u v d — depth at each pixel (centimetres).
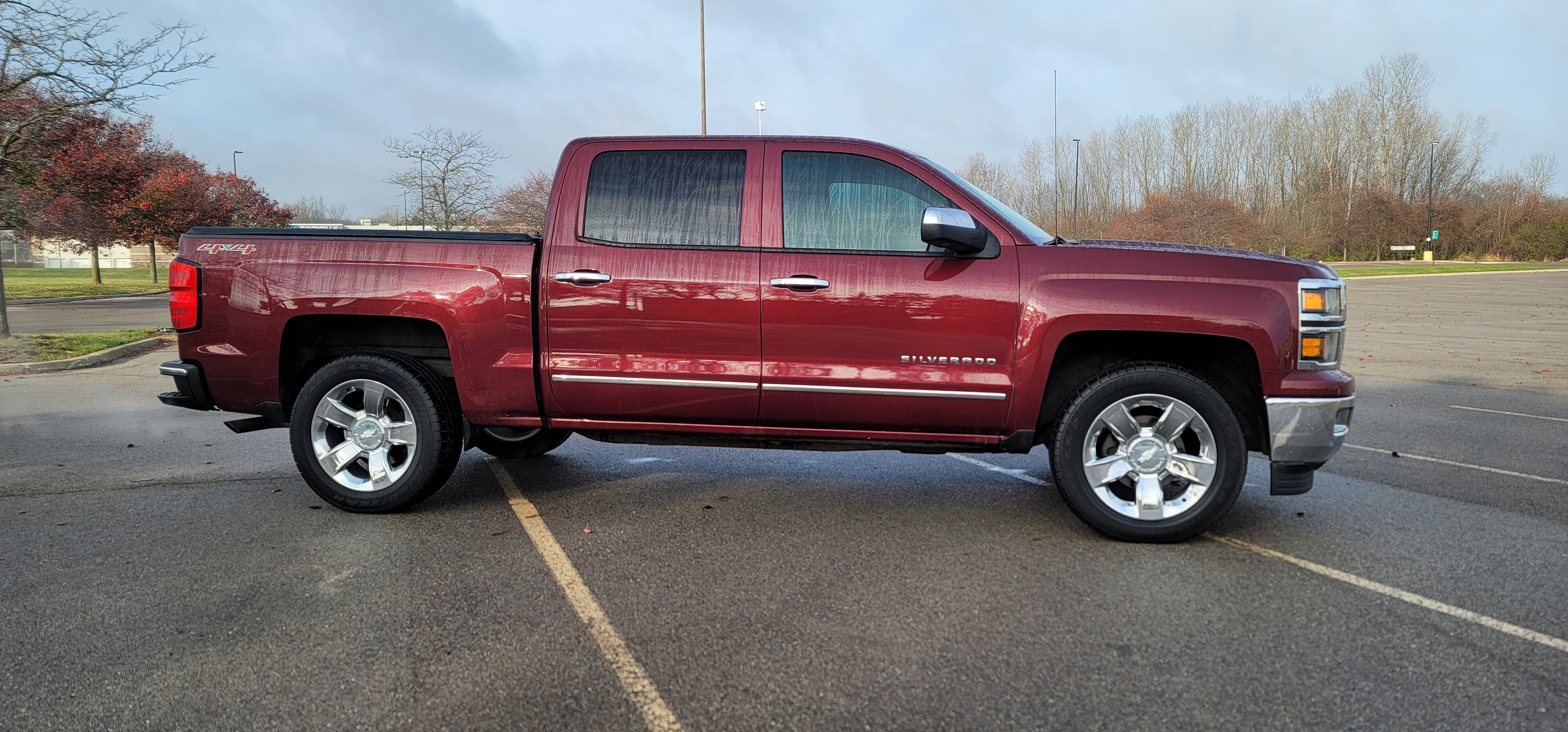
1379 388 911
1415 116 6750
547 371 414
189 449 602
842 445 415
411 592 329
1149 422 392
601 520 424
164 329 1611
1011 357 386
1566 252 6166
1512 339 1445
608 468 542
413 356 454
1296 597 322
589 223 416
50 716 238
